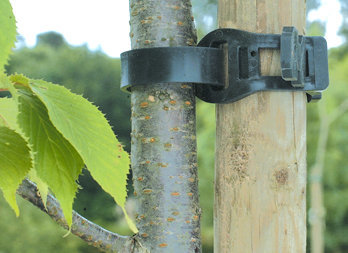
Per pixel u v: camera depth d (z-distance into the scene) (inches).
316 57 64.1
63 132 25.9
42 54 820.0
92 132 26.5
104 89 754.2
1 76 23.4
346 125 799.1
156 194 63.9
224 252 65.2
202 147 741.3
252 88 62.3
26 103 27.5
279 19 64.3
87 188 623.8
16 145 26.2
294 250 64.0
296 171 64.2
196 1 880.9
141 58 62.6
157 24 65.2
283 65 60.5
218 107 66.2
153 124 64.4
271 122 63.6
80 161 27.1
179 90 64.9
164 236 63.4
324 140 786.8
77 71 781.9
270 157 63.6
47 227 751.1
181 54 62.1
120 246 62.3
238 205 64.2
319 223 771.4
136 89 65.6
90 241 60.6
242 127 64.0
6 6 22.2
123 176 26.1
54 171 26.7
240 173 64.1
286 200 63.7
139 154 65.0
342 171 802.2
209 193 732.7
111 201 622.5
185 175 64.6
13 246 735.7
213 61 63.1
